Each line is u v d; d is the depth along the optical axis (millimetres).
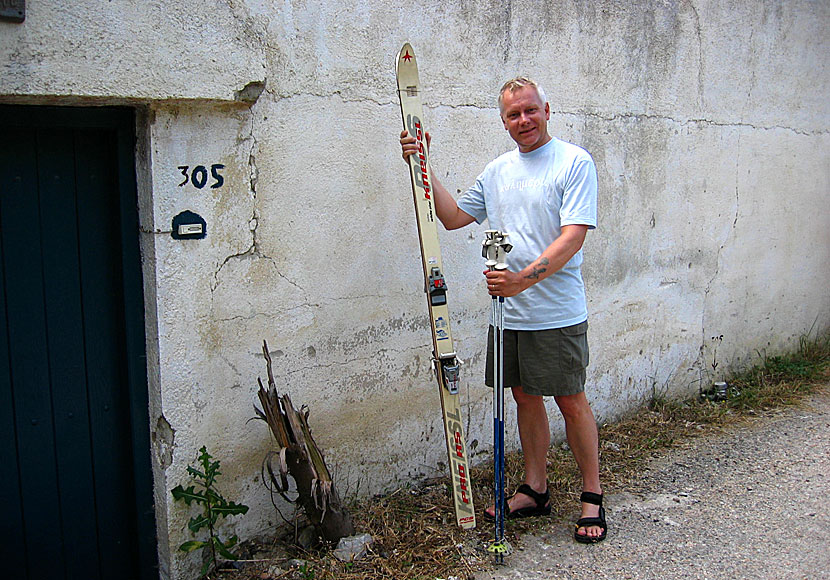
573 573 2846
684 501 3441
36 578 2715
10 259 2541
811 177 5371
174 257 2668
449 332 2973
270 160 2873
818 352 5547
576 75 3877
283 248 2951
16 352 2586
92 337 2730
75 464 2750
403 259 3336
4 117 2412
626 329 4316
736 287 4977
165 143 2604
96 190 2680
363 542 2922
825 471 3762
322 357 3125
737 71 4699
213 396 2822
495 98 3576
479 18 3459
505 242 2691
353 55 3064
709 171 4645
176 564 2783
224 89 2617
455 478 2996
